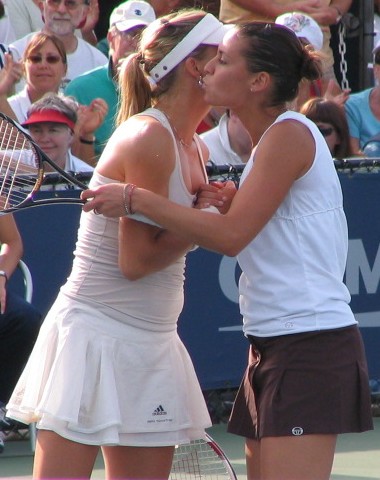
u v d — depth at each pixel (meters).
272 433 10.76
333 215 10.91
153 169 10.82
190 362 12.02
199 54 11.19
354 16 28.92
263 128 11.07
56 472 11.07
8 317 17.22
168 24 11.26
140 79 11.51
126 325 11.23
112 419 10.88
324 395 10.69
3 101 23.14
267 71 10.78
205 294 19.98
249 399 11.45
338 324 10.75
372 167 20.69
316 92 25.75
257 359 11.28
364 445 19.42
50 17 26.58
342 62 28.19
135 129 10.91
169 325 11.61
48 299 19.02
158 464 11.73
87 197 10.67
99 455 18.34
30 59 23.91
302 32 25.61
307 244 10.74
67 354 11.02
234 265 20.11
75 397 10.88
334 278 10.86
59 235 18.98
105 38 30.66
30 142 11.90
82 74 25.16
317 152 10.74
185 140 11.48
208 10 29.11
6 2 28.22
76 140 22.81
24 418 11.54
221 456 12.76
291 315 10.72
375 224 20.78
